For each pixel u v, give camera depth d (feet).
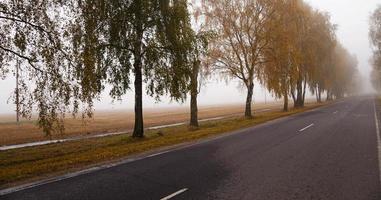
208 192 25.40
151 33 64.23
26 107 45.14
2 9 41.93
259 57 110.32
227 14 104.88
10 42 42.96
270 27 104.99
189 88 68.18
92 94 52.80
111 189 26.71
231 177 29.91
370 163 34.96
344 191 25.35
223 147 47.85
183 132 77.36
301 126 73.36
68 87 46.37
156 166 35.47
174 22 63.31
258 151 43.21
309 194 24.64
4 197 25.53
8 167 41.37
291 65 120.67
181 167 34.60
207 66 99.40
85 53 48.19
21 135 98.27
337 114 107.14
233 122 96.48
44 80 45.52
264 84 115.34
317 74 181.16
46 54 44.04
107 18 59.16
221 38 102.83
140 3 59.93
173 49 64.49
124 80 62.85
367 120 84.38
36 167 37.47
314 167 33.40
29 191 26.96
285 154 40.68
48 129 47.73
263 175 30.45
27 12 42.78
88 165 37.81
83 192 26.09
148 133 81.76
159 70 63.36
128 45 62.13
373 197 23.90
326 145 46.73
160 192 25.55
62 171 34.83
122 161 39.32
